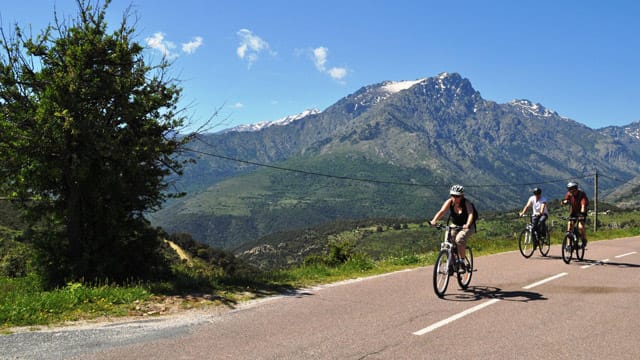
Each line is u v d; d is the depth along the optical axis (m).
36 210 13.28
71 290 8.79
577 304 8.28
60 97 11.70
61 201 13.30
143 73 13.33
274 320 7.23
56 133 11.40
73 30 12.51
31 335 6.27
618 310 7.82
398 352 5.64
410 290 9.76
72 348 5.71
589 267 13.23
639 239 26.03
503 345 5.93
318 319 7.27
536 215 15.84
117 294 8.73
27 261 13.45
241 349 5.73
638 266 13.45
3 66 12.33
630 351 5.70
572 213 14.54
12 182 12.49
